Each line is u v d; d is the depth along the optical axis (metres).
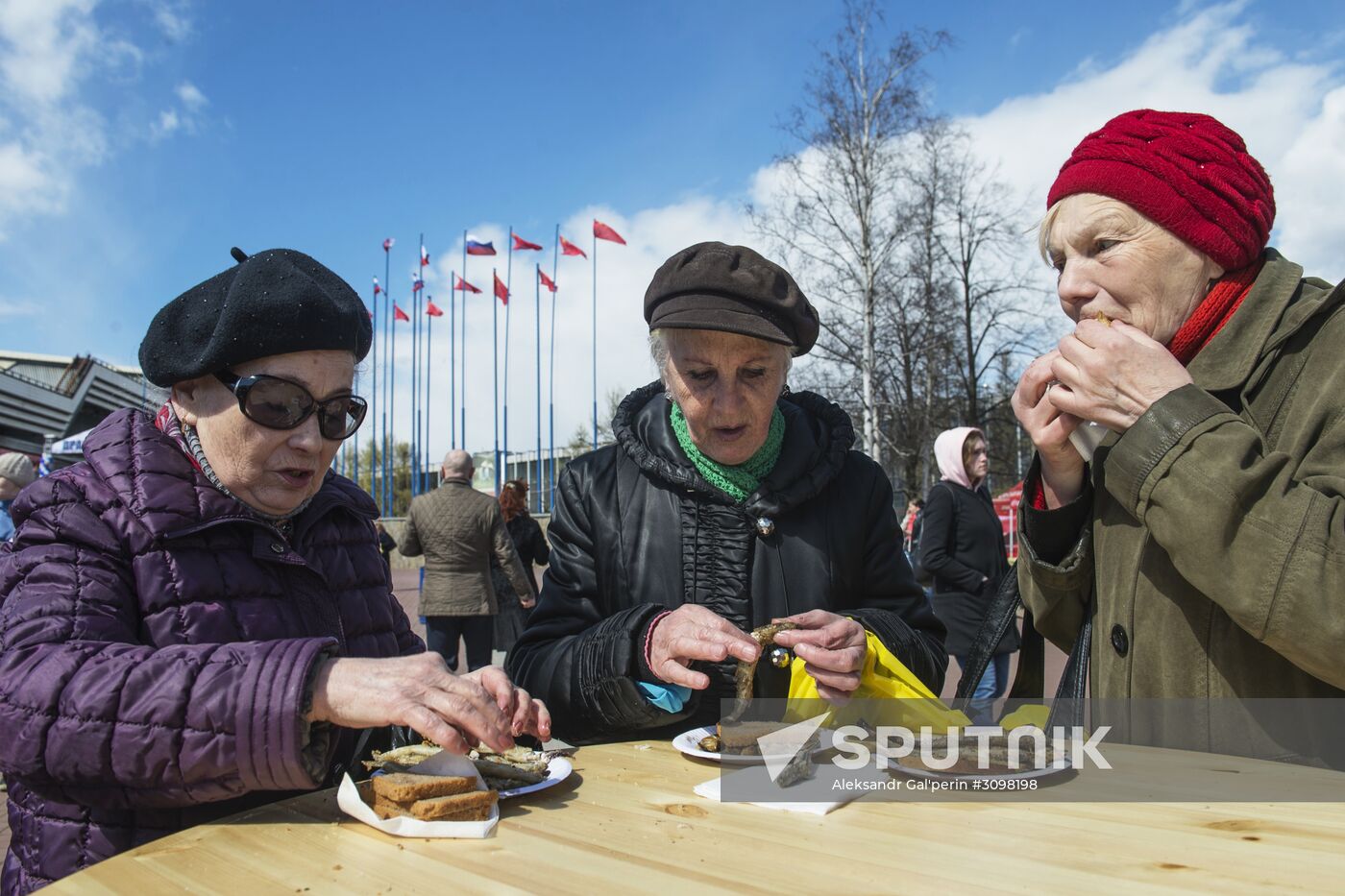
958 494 4.89
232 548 1.46
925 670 1.82
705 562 1.91
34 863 1.32
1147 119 1.49
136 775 1.10
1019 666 1.81
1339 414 1.29
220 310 1.43
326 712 1.13
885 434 20.28
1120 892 0.87
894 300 19.92
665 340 1.87
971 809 1.16
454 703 1.12
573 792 1.29
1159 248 1.44
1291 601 1.16
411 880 0.94
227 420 1.43
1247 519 1.20
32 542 1.33
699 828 1.11
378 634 1.71
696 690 1.79
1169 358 1.34
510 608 6.85
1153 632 1.47
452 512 6.17
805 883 0.91
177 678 1.12
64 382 31.72
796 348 1.86
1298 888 0.87
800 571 1.91
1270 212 1.45
